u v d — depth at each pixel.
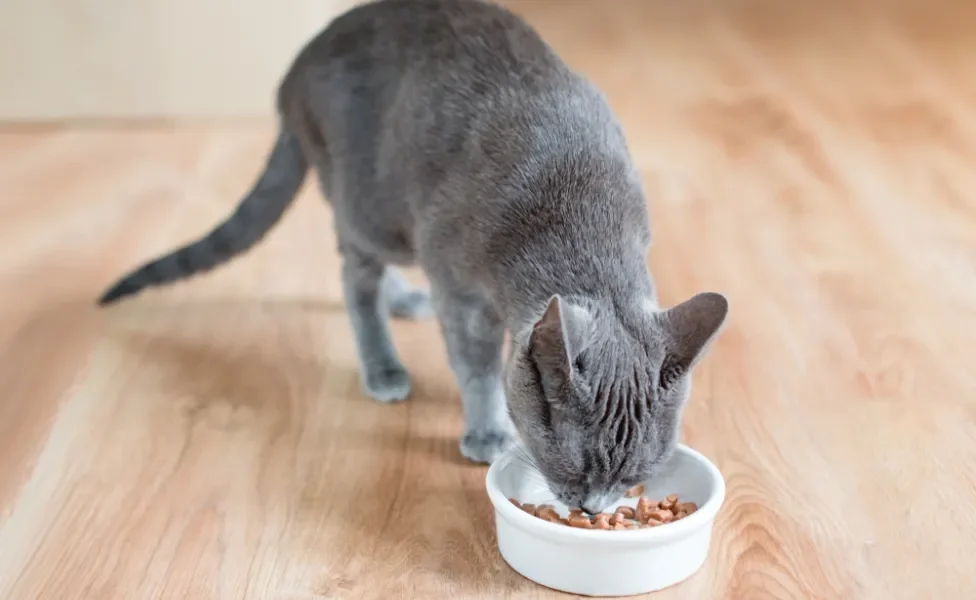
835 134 1.62
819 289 1.22
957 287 1.21
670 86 1.88
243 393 1.08
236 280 1.28
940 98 1.75
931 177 1.47
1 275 1.28
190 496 0.95
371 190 1.03
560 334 0.81
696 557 0.85
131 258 1.31
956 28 2.12
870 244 1.31
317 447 1.01
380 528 0.92
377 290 1.09
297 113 1.10
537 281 0.89
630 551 0.83
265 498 0.95
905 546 0.88
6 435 1.02
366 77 1.03
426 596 0.85
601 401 0.83
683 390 0.85
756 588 0.85
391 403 1.07
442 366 1.12
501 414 1.00
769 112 1.73
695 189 1.46
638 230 0.93
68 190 1.50
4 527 0.92
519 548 0.86
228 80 1.75
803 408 1.03
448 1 1.03
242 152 1.63
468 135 0.96
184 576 0.87
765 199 1.43
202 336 1.17
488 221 0.92
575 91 0.96
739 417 1.02
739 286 1.23
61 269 1.29
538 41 1.00
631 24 2.29
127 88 1.75
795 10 2.32
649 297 0.89
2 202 1.46
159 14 1.71
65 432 1.02
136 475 0.97
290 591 0.86
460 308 0.97
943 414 1.02
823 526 0.90
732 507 0.92
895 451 0.98
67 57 1.72
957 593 0.84
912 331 1.14
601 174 0.92
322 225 1.41
